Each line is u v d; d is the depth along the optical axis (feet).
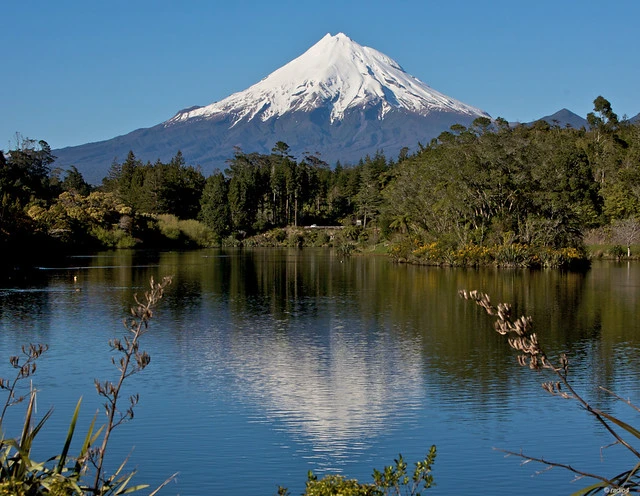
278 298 140.46
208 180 443.73
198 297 141.79
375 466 49.37
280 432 56.13
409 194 293.23
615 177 329.93
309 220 476.13
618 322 108.47
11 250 246.68
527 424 57.93
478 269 218.79
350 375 73.87
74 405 62.28
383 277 189.57
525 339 25.79
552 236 234.17
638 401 64.28
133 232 358.43
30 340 91.97
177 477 47.19
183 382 70.64
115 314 115.55
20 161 477.36
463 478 47.26
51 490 24.54
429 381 71.67
